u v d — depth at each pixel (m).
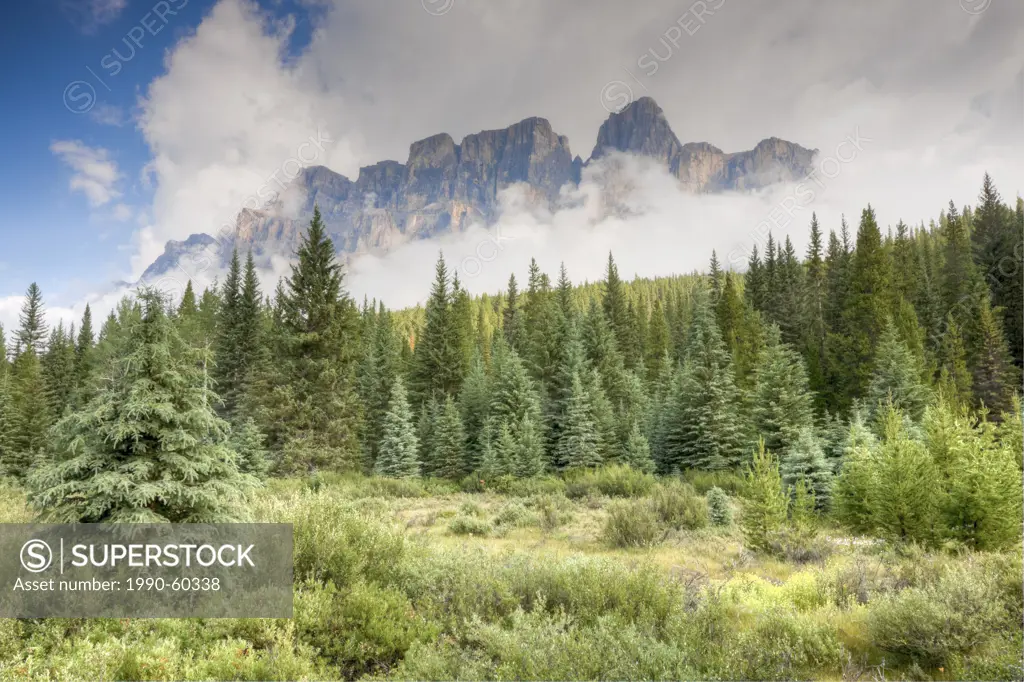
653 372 66.19
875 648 6.09
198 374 8.82
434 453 41.22
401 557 8.02
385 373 55.22
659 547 13.86
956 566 7.30
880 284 53.19
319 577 6.84
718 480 29.09
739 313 58.91
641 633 5.59
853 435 20.81
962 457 12.47
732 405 36.84
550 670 4.66
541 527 17.66
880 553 11.21
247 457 29.33
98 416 7.64
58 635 5.27
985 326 48.06
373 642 5.79
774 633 5.88
